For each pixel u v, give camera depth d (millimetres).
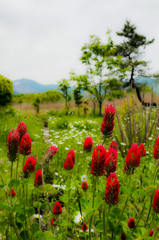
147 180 2846
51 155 1600
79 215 1851
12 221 1377
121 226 1501
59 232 1796
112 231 1490
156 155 1946
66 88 21469
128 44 24672
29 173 1638
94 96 19094
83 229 1708
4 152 5484
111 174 1222
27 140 1569
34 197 2928
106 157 1324
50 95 37969
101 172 1321
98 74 18391
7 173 3910
